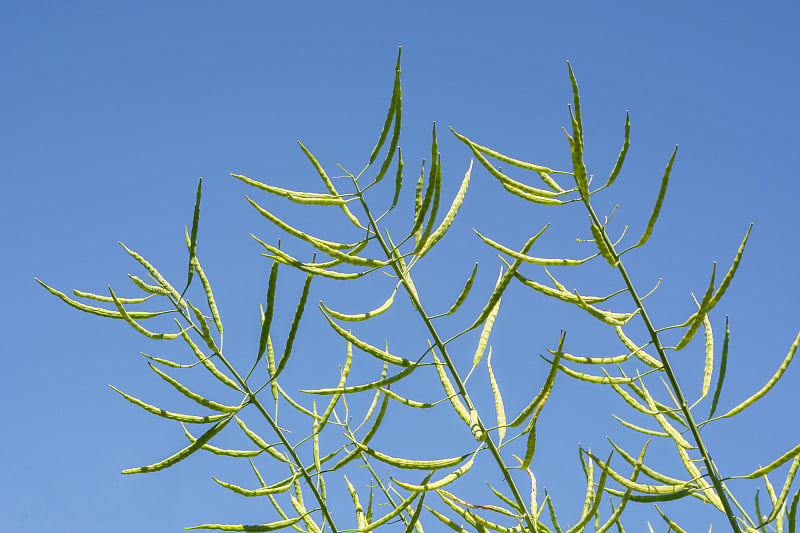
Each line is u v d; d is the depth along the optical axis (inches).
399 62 53.3
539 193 54.5
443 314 53.7
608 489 55.1
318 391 53.0
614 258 53.7
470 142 54.9
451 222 54.1
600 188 54.1
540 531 53.9
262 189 53.6
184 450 52.9
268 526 53.7
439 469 53.0
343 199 54.1
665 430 55.2
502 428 53.3
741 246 52.9
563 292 54.0
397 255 54.1
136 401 53.0
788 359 53.2
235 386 54.1
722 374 53.7
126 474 52.7
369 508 56.9
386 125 53.7
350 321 53.7
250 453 54.8
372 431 54.9
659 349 53.8
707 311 53.2
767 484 56.4
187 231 54.9
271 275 53.2
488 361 55.1
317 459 56.5
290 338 53.6
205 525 53.4
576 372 53.9
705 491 54.7
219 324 54.6
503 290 53.4
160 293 54.4
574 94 53.5
